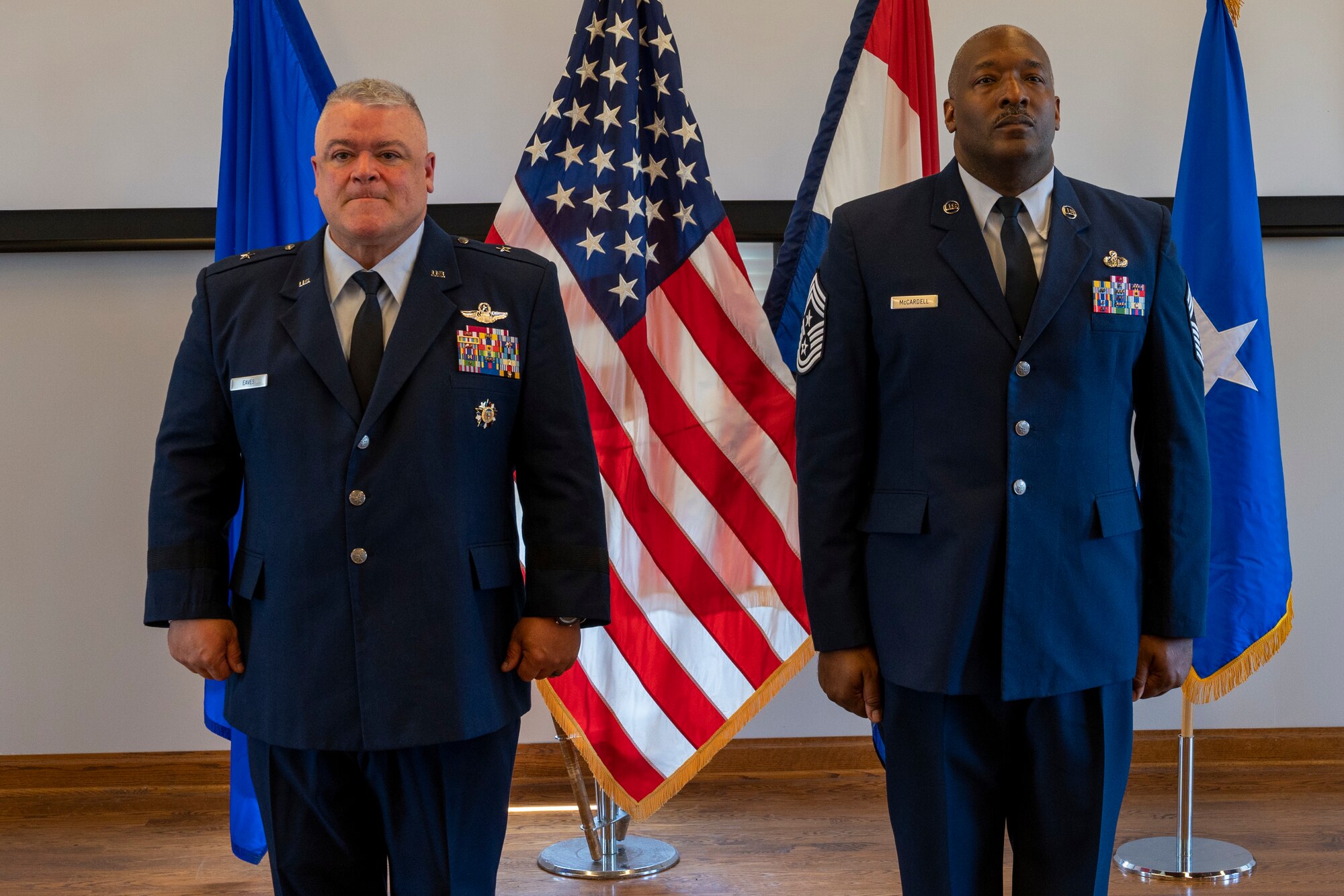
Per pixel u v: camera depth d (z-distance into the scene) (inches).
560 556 67.1
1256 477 108.0
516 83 130.1
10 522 129.6
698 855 114.9
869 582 65.9
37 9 127.4
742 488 105.0
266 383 64.5
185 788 131.3
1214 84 112.4
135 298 129.4
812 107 131.3
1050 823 64.8
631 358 104.9
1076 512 62.4
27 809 128.0
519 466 69.6
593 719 103.0
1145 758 134.9
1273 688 134.7
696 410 105.3
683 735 103.0
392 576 62.7
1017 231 65.4
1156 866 108.4
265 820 67.6
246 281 68.5
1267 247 132.6
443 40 129.6
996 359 62.7
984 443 62.5
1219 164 111.3
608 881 109.2
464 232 129.0
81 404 129.4
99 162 128.2
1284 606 108.0
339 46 129.2
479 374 65.9
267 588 64.2
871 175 113.2
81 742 131.2
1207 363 109.6
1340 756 134.8
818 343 67.6
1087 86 131.7
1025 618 61.2
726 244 107.1
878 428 67.7
